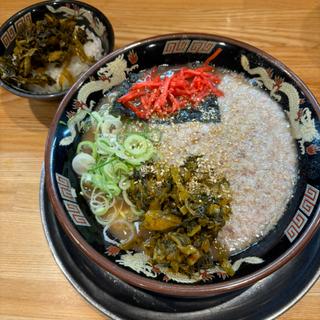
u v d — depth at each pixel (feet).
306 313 0.82
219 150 0.98
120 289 0.82
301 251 0.82
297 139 0.96
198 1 1.32
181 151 0.98
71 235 0.78
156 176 0.90
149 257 0.82
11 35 1.19
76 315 0.84
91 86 1.01
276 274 0.83
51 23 1.19
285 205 0.90
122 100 1.04
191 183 0.89
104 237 0.87
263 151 0.98
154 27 1.27
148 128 1.03
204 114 1.05
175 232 0.81
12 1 1.36
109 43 1.17
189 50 1.07
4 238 0.94
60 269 0.85
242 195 0.92
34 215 0.97
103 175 0.92
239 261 0.82
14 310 0.85
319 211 0.78
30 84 1.13
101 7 1.32
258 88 1.06
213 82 1.09
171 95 1.06
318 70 1.15
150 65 1.09
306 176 0.91
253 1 1.31
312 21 1.25
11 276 0.89
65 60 1.17
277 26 1.25
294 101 0.98
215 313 0.79
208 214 0.83
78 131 0.98
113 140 0.97
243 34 1.24
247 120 1.03
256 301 0.80
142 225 0.85
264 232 0.88
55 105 1.15
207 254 0.82
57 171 0.88
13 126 1.12
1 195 1.00
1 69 1.11
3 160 1.06
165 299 0.81
